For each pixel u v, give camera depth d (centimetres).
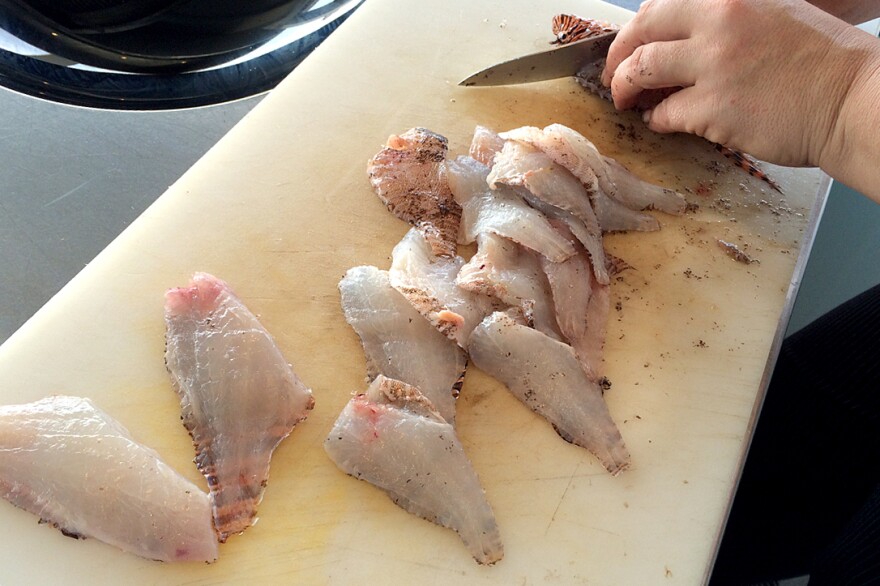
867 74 49
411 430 45
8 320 52
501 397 49
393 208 56
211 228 54
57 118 62
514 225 54
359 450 45
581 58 64
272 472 45
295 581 42
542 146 56
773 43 51
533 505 46
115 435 44
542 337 49
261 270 52
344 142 60
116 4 58
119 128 63
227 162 57
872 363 61
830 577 55
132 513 42
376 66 65
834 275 70
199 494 43
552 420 48
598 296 53
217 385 46
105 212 58
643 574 44
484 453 47
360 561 43
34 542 42
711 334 53
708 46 54
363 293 51
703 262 57
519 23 70
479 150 59
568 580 44
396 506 45
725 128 55
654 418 49
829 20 52
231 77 66
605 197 57
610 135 64
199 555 42
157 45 63
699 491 47
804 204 61
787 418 64
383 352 49
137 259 52
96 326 49
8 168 58
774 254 58
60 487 43
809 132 51
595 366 50
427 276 52
